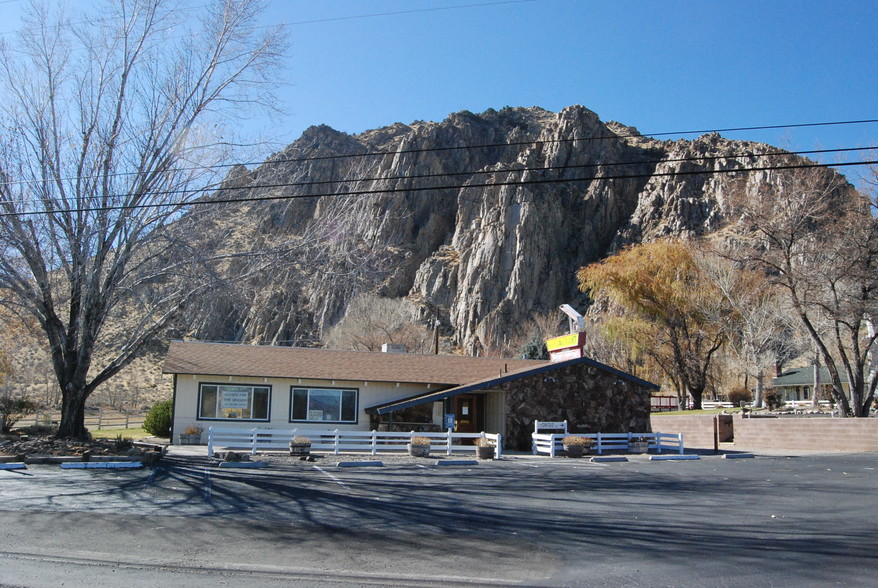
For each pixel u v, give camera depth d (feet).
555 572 27.94
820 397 186.19
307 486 48.11
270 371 90.38
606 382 91.45
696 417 109.40
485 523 36.99
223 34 67.92
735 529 35.76
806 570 27.99
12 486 44.93
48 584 24.49
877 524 36.88
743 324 142.61
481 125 646.74
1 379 129.90
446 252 477.77
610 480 54.08
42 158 61.98
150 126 64.23
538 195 474.08
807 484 52.34
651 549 31.65
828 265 99.55
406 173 515.09
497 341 371.97
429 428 93.45
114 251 65.00
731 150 482.69
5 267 59.31
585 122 542.57
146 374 195.93
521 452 84.07
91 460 57.00
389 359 103.91
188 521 35.86
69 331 65.36
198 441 85.76
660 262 150.92
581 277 163.43
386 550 31.12
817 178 101.81
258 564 28.35
